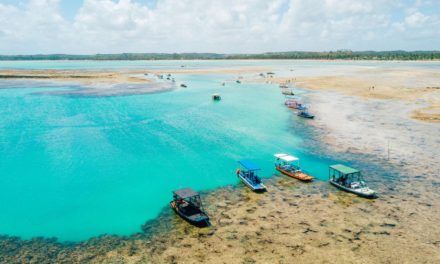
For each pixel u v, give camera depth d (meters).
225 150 47.47
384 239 25.34
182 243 25.17
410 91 94.88
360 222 27.88
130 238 26.19
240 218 28.78
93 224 28.48
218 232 26.58
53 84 114.19
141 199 33.03
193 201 31.03
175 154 45.72
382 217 28.70
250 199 32.56
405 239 25.34
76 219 29.34
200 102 86.31
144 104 81.75
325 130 57.16
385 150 46.16
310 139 52.22
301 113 67.69
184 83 130.88
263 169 40.62
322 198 32.72
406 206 30.66
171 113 71.75
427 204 31.02
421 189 34.25
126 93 98.00
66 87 107.69
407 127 57.31
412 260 22.83
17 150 46.72
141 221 28.86
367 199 32.25
